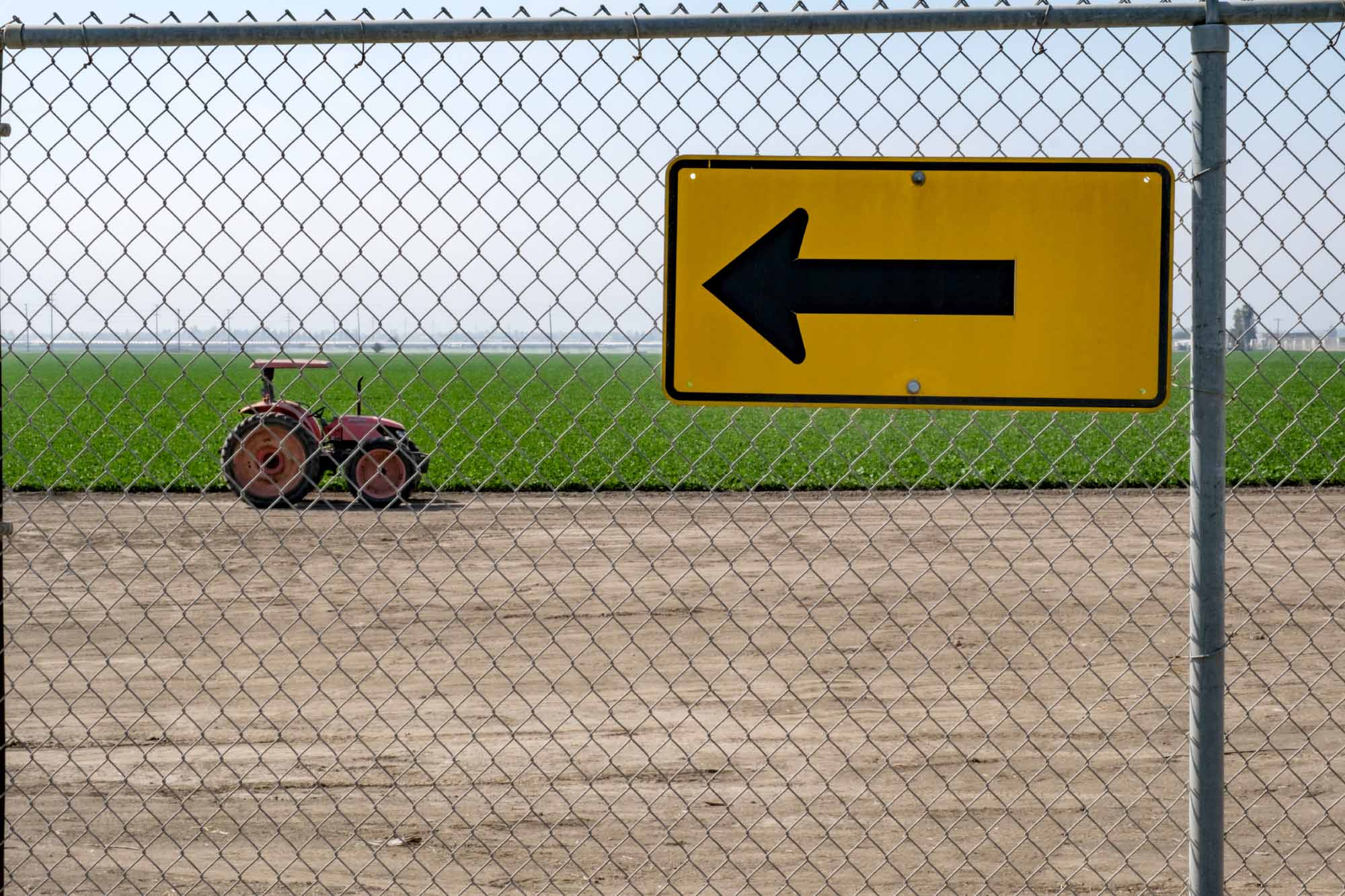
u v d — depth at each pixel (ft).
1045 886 14.74
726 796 17.79
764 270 10.12
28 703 22.49
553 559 37.63
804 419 85.46
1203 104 9.96
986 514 45.55
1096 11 10.03
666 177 10.12
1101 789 18.04
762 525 43.24
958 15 10.11
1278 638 27.86
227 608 30.45
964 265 10.03
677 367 10.19
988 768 18.99
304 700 22.67
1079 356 10.03
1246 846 16.07
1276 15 9.89
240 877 14.03
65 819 16.62
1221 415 10.08
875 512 46.01
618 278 11.37
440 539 41.04
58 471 57.67
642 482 14.87
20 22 10.57
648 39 10.30
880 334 10.10
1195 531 10.23
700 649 26.81
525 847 15.88
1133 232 9.95
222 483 53.83
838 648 26.84
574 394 106.42
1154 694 23.03
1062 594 32.37
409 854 15.58
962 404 10.08
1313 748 19.99
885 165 10.03
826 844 16.05
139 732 20.63
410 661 25.67
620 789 18.03
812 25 10.16
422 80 11.10
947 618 29.63
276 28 10.35
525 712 22.02
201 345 11.90
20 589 33.06
